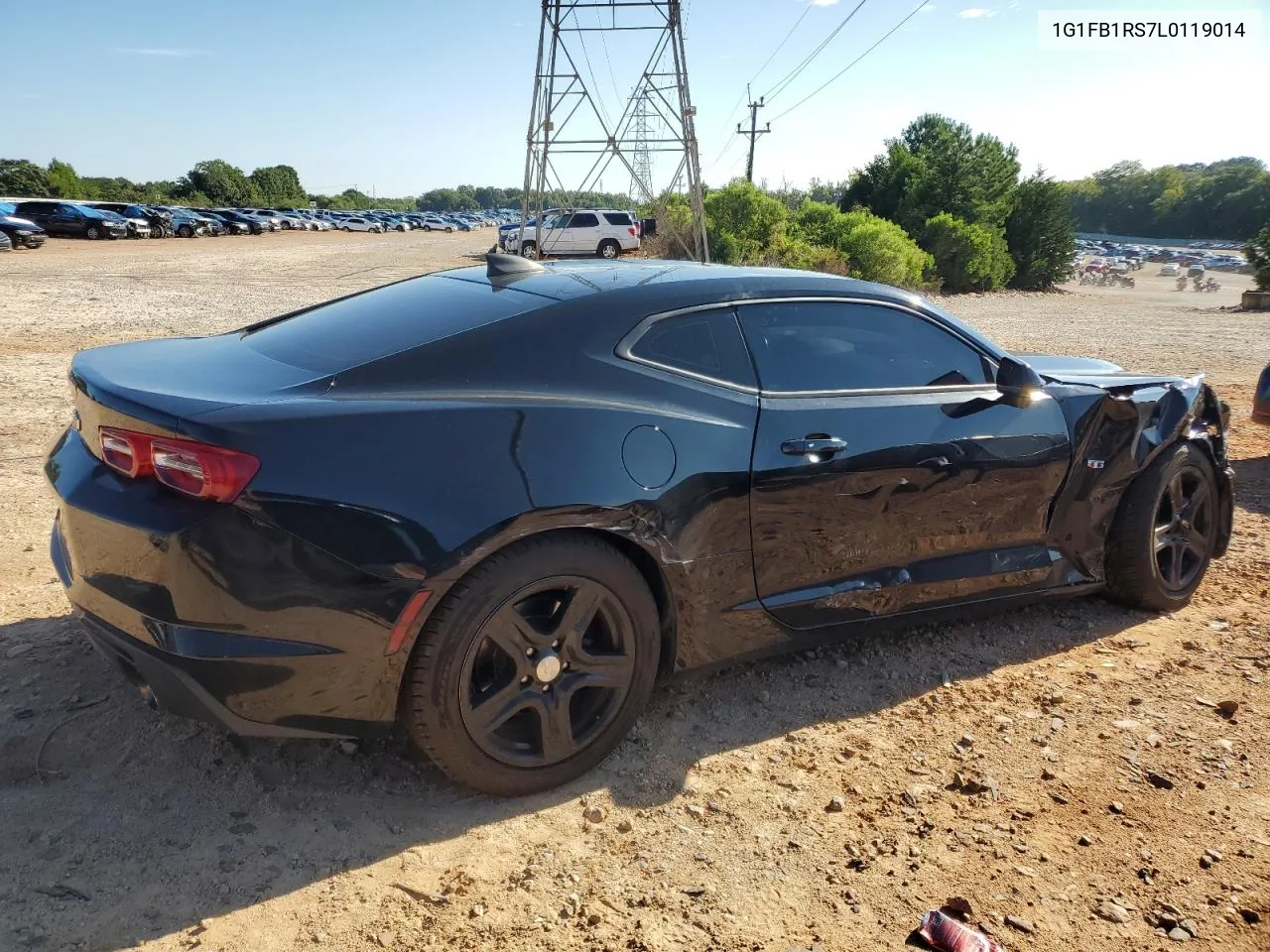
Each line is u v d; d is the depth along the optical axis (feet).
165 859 7.55
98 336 39.58
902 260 114.21
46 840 7.67
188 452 7.29
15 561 13.56
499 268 10.73
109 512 7.65
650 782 8.98
